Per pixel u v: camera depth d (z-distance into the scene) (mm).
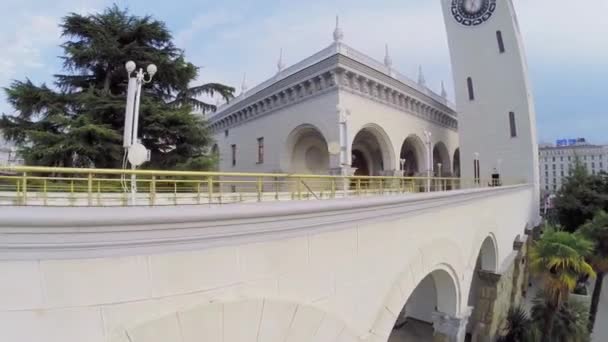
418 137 23844
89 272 3078
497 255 15984
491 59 28344
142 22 13594
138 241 3283
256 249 4156
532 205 26844
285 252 4496
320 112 17422
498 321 16172
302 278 4723
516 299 19969
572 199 29547
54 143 11297
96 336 3082
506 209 18266
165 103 14211
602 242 18922
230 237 3906
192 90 14836
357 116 17547
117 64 13359
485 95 28609
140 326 3240
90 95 12078
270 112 21312
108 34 12891
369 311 5984
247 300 3986
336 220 5301
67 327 2984
